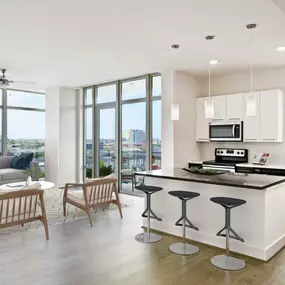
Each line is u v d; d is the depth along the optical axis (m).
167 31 3.49
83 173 7.84
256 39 3.76
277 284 2.57
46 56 4.59
